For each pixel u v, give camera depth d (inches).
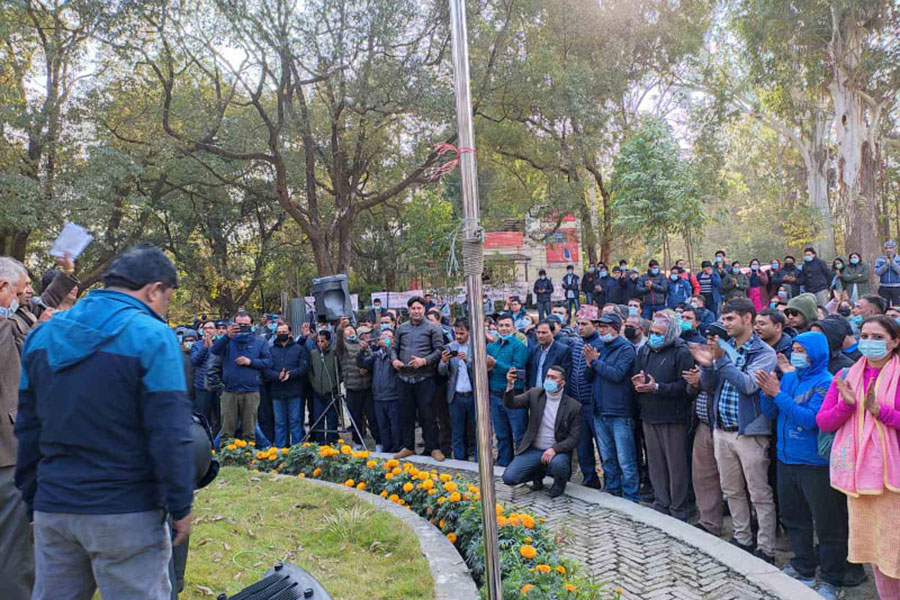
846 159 940.6
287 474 264.7
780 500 177.9
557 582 140.9
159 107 705.6
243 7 590.9
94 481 82.8
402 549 170.2
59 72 730.8
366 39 628.1
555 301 889.5
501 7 745.6
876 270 577.9
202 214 993.5
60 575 86.3
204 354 343.9
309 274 1178.0
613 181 856.9
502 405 291.4
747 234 1605.6
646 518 213.3
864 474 139.7
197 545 174.9
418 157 779.4
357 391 342.3
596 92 848.9
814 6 849.5
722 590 163.9
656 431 226.2
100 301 89.3
